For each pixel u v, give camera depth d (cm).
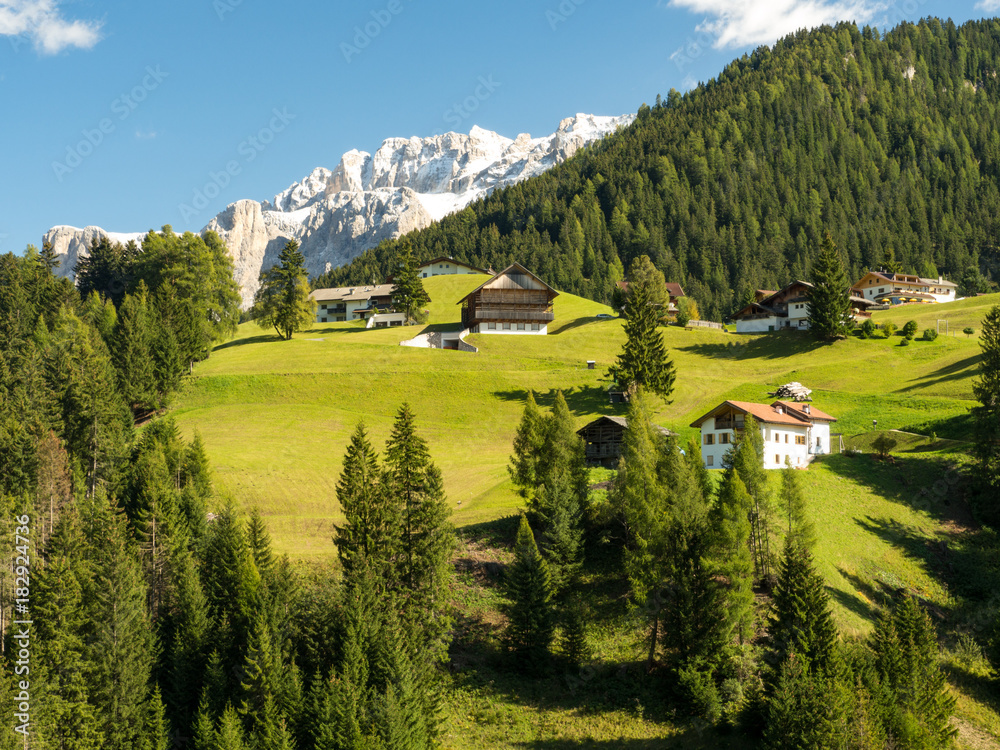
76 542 5934
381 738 4638
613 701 5384
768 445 8469
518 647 5706
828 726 4447
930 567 6894
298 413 11350
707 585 5534
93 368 9212
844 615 5891
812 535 6066
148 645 5403
